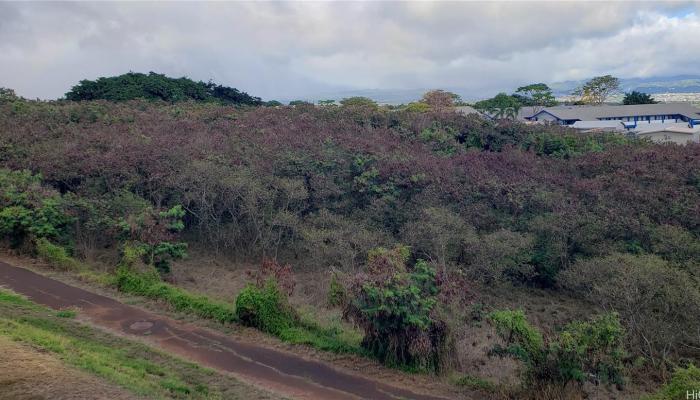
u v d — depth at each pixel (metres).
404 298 11.41
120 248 17.94
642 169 23.28
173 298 14.16
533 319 16.41
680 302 13.84
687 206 19.70
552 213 20.70
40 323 12.06
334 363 11.54
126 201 19.67
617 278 14.88
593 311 17.11
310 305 15.51
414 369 11.35
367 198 23.11
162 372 10.27
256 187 21.08
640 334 14.04
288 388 10.38
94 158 22.08
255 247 21.66
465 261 19.22
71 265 16.67
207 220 22.22
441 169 23.91
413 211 21.33
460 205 21.95
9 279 15.41
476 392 10.66
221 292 16.73
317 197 22.59
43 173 21.66
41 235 17.66
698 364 13.06
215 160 23.33
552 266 19.52
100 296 14.53
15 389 7.78
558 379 10.41
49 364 8.91
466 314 14.27
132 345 11.66
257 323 12.95
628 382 11.59
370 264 13.45
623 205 20.41
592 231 19.17
